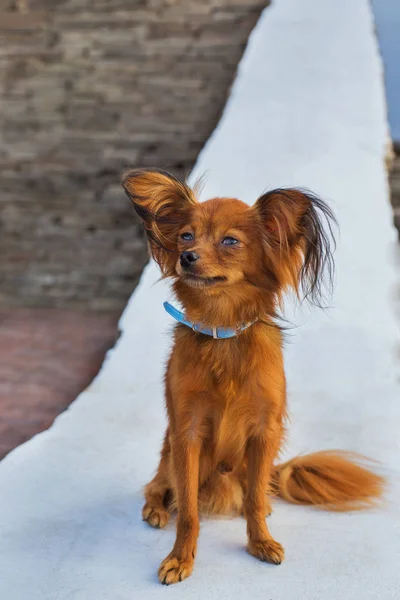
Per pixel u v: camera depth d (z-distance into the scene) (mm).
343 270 1764
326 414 1406
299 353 1582
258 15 2895
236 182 2039
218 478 1151
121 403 1438
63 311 2178
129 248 2322
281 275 1120
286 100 2387
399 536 1108
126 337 1644
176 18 2867
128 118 2582
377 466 1255
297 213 1104
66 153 2521
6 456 1271
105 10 2922
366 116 2297
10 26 2898
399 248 1971
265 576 1042
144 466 1256
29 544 1096
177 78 2688
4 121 2631
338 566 1057
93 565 1062
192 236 1115
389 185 2275
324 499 1174
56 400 1549
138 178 1135
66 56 2793
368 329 1640
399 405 1430
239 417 1098
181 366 1095
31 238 2379
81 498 1184
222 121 2326
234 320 1095
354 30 2715
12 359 1746
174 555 1059
